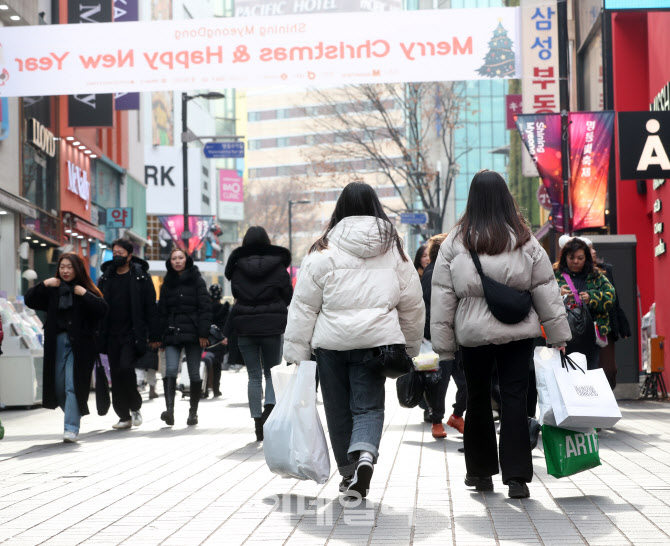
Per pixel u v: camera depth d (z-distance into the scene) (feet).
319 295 48.21
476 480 51.16
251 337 77.51
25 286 187.62
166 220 285.64
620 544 38.17
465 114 573.74
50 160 203.21
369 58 117.19
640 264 148.97
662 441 72.23
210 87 118.32
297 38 117.50
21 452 73.61
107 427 94.99
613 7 101.14
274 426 49.03
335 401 48.98
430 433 81.30
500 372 49.21
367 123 361.30
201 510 47.34
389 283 47.80
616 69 152.15
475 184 49.24
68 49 119.44
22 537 41.60
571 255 77.36
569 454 49.83
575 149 123.54
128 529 42.96
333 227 49.42
